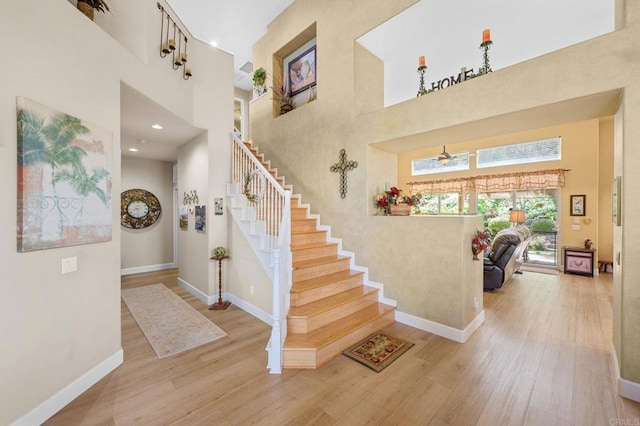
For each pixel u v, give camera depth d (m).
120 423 1.91
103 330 2.47
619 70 2.21
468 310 3.25
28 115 1.84
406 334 3.30
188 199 5.01
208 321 3.67
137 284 5.50
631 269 2.16
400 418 1.96
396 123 3.62
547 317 3.83
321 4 4.66
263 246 3.63
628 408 2.05
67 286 2.13
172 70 3.66
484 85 2.90
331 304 3.26
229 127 4.65
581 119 2.90
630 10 2.18
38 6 1.95
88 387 2.28
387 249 3.79
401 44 4.48
